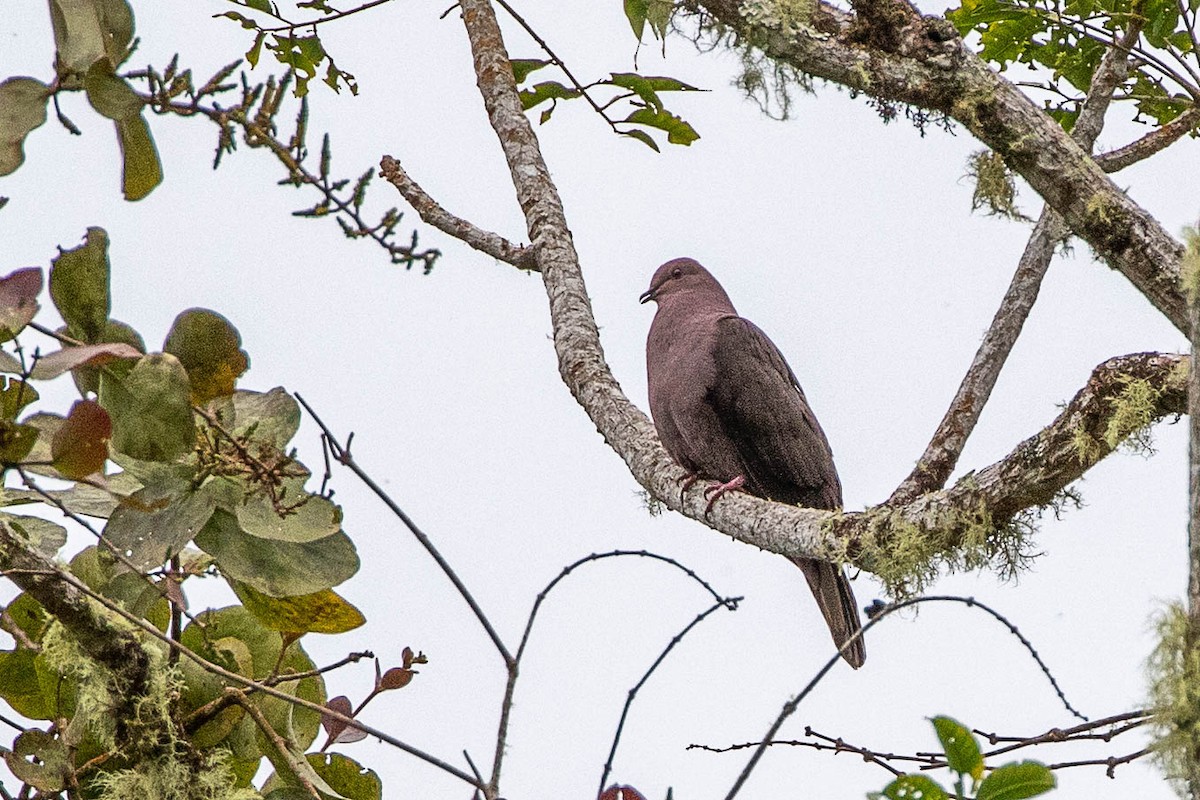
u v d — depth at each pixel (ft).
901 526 26.58
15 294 21.11
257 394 25.38
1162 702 19.07
